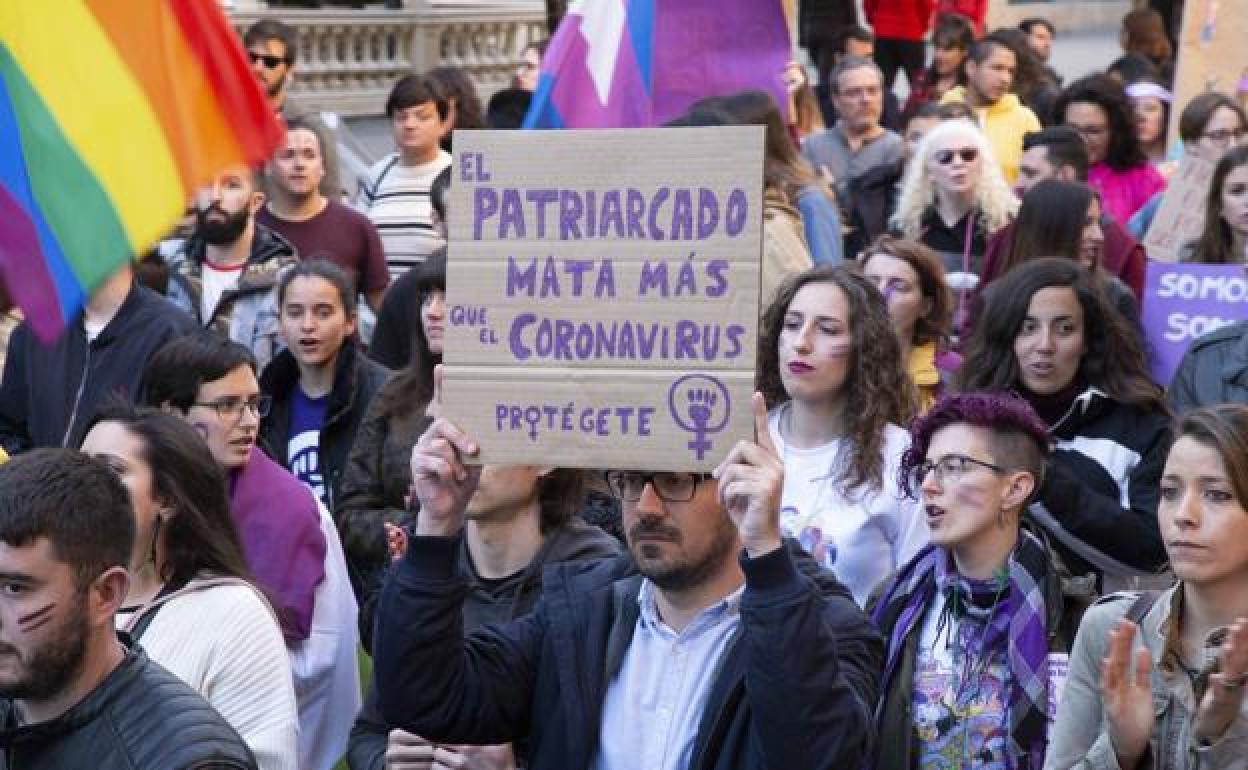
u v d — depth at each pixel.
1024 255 9.41
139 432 5.88
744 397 4.59
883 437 6.95
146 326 9.14
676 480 4.78
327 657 7.08
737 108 9.76
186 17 5.46
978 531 5.85
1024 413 5.89
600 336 4.67
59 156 5.29
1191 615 5.08
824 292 7.03
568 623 5.09
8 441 9.43
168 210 5.43
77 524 4.41
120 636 4.72
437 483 4.78
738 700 4.79
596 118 9.84
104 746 4.46
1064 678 5.59
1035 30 21.11
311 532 7.11
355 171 18.34
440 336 8.27
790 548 5.15
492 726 5.10
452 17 27.02
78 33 5.32
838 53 19.55
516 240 4.73
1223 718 4.72
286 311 9.00
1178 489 5.05
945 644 5.86
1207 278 9.47
